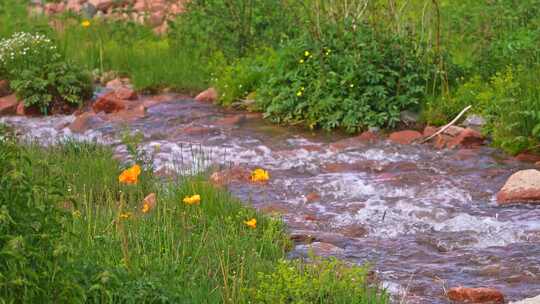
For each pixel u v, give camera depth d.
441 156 11.86
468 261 8.19
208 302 6.48
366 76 13.45
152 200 9.05
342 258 8.20
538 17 14.91
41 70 15.28
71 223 7.28
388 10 14.34
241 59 15.95
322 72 13.67
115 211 8.27
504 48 13.77
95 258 6.84
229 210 8.84
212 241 7.66
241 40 16.58
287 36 14.90
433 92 13.59
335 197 10.29
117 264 6.66
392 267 8.00
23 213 5.61
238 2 16.64
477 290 7.17
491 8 15.11
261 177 7.86
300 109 13.68
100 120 14.09
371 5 14.24
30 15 21.94
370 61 13.57
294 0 16.44
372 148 12.27
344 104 13.38
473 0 16.17
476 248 8.58
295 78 13.86
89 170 10.23
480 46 14.45
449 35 14.93
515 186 10.06
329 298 6.56
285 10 16.53
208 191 9.09
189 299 6.40
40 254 5.57
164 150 12.33
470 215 9.39
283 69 14.20
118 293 5.91
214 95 15.41
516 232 8.88
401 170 11.34
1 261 5.46
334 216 9.58
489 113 12.65
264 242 8.01
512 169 11.21
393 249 8.52
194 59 17.33
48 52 15.73
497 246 8.63
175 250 7.37
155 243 7.49
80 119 13.91
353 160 11.76
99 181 9.91
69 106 15.19
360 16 14.11
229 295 6.62
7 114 15.02
